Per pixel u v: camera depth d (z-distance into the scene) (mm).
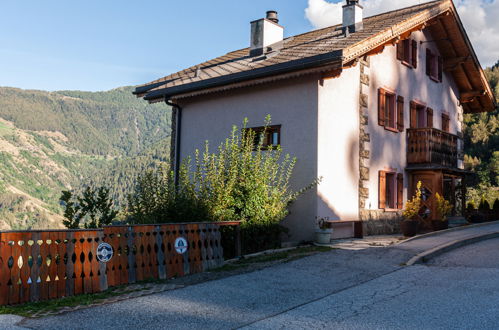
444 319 5898
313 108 13711
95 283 7758
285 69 13438
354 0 16141
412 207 14672
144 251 8602
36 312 6508
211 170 12242
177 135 17625
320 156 13594
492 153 66000
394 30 15141
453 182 20609
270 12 17734
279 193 12719
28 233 7191
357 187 15086
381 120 16312
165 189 12297
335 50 12531
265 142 14945
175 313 6359
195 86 16000
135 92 19250
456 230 15719
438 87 21031
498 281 7906
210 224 9828
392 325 5703
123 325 5859
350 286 7820
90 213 10953
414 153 17953
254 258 10531
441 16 19000
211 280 8422
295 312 6344
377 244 12445
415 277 8414
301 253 10820
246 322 5922
